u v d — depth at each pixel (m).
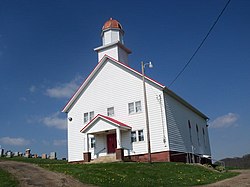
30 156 42.81
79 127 31.97
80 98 32.69
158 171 20.47
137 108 29.00
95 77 32.25
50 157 43.19
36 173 18.14
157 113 27.81
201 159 37.53
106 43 34.91
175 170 21.56
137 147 27.94
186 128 33.66
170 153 26.80
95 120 28.59
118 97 30.31
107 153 29.52
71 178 17.17
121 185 15.76
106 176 17.77
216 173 22.78
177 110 31.55
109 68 31.55
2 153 41.41
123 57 34.84
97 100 31.50
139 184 16.20
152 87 28.55
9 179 15.42
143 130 28.08
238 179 18.66
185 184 16.94
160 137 27.19
